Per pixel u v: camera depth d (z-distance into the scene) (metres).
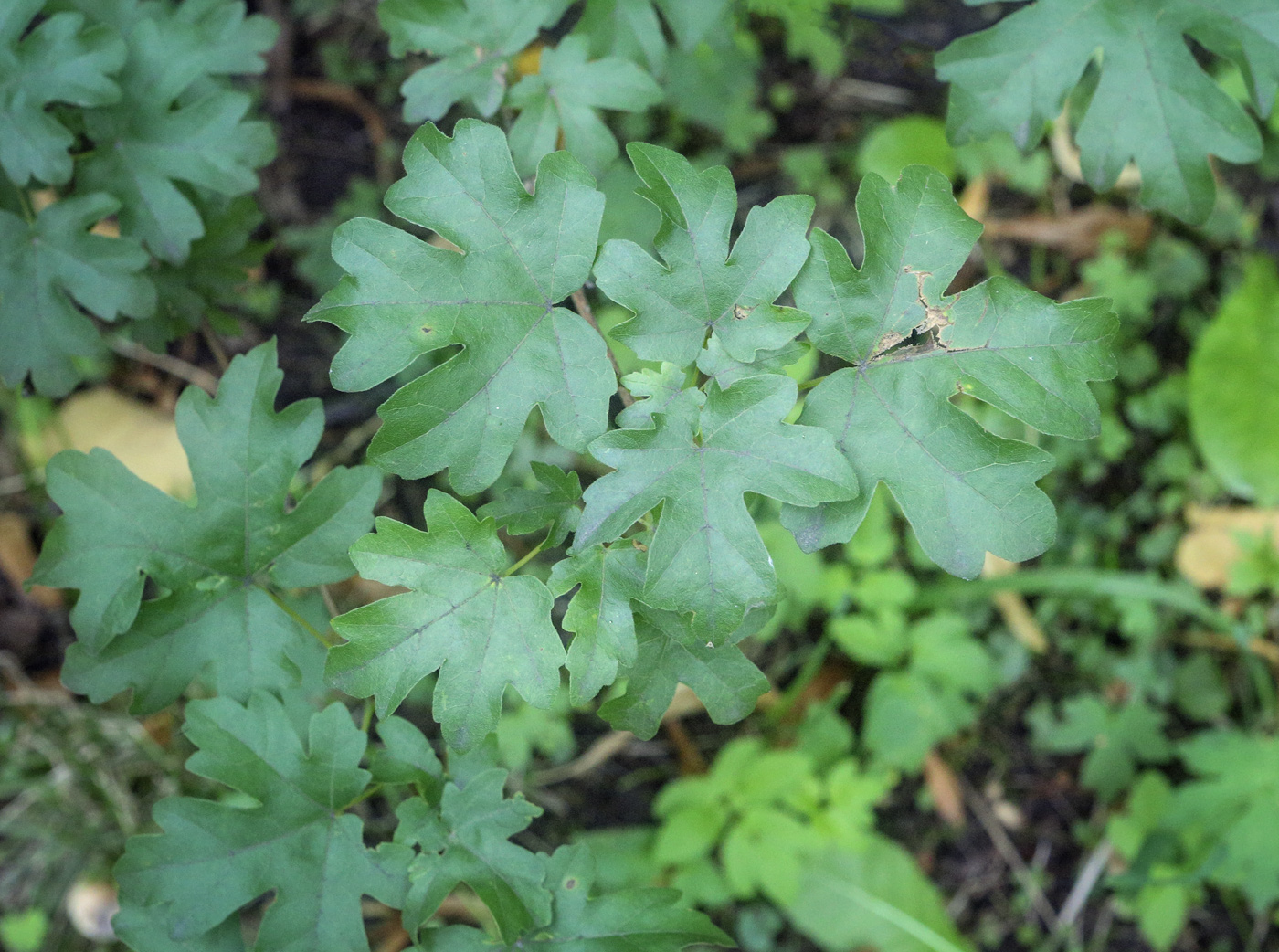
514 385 0.25
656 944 0.28
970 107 0.31
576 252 0.25
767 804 0.50
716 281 0.25
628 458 0.24
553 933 0.28
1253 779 0.49
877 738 0.53
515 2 0.32
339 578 0.30
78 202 0.32
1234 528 0.60
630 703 0.27
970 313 0.25
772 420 0.24
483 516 0.25
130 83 0.33
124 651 0.29
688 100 0.56
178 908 0.27
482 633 0.25
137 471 0.55
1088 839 0.59
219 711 0.28
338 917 0.28
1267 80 0.30
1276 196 0.64
